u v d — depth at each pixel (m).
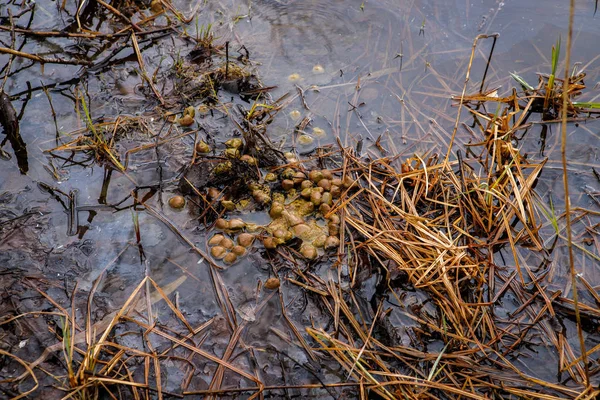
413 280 1.37
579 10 1.77
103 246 1.41
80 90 1.62
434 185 1.47
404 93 1.64
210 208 1.45
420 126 1.59
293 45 1.73
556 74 1.65
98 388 1.27
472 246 1.40
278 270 1.38
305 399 1.27
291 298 1.36
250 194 1.47
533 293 1.36
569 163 1.53
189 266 1.39
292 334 1.32
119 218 1.44
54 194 1.47
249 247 1.41
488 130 1.56
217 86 1.64
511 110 1.61
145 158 1.52
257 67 1.68
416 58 1.71
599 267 1.39
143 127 1.56
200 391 1.27
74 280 1.37
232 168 1.48
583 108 1.61
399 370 1.29
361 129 1.58
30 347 1.30
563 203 1.47
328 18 1.79
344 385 1.27
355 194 1.46
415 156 1.51
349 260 1.39
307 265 1.39
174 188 1.48
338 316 1.33
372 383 1.27
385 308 1.35
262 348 1.31
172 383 1.28
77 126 1.56
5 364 1.29
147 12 1.78
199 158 1.51
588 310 1.34
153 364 1.29
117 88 1.63
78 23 1.72
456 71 1.68
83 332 1.32
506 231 1.43
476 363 1.29
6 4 1.76
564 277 1.38
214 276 1.38
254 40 1.74
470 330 1.32
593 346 1.31
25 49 1.68
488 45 1.72
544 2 1.79
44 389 1.26
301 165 1.51
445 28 1.76
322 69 1.69
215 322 1.34
